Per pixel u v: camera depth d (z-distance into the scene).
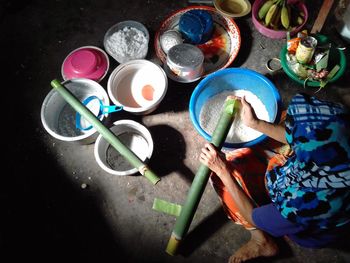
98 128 1.90
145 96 2.21
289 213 1.20
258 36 2.46
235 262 1.79
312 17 2.48
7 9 2.69
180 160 2.14
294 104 1.17
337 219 1.13
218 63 2.33
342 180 1.06
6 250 1.97
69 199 2.08
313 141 1.07
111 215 2.04
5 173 2.17
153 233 1.98
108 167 1.96
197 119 1.94
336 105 1.11
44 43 2.57
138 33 2.38
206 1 2.57
